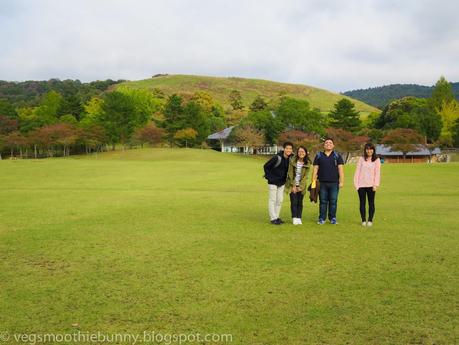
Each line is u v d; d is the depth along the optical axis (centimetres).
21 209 1420
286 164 1115
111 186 2298
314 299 584
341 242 905
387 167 3575
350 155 7900
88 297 596
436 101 10650
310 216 1288
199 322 518
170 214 1297
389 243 895
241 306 562
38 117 9050
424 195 1828
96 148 8644
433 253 812
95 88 19888
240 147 9238
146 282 655
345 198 1778
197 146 9588
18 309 557
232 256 795
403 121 9225
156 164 4466
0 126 8419
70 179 2788
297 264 743
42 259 786
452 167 3472
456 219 1199
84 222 1160
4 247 875
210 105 14638
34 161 5012
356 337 478
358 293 604
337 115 8850
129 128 8919
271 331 493
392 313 536
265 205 1516
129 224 1127
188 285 640
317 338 476
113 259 780
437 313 535
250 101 18712
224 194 1878
